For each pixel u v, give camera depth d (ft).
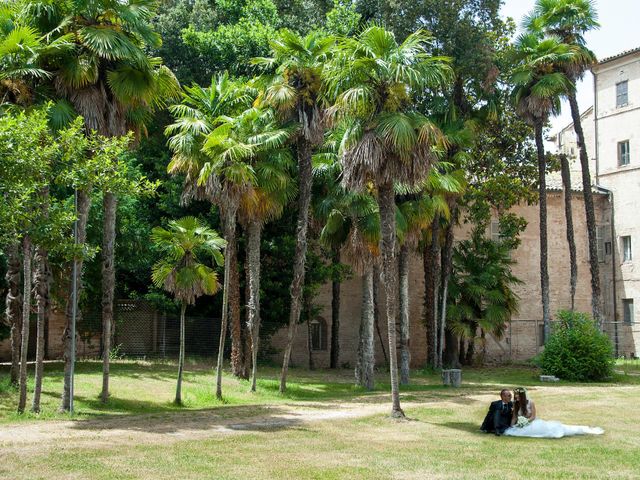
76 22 58.44
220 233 98.63
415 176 55.62
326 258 110.73
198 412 59.93
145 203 103.76
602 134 148.66
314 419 56.29
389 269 58.39
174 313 102.78
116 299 101.76
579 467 38.17
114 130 60.39
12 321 66.85
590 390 82.69
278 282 103.60
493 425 50.31
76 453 37.99
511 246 122.11
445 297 109.09
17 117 49.60
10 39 52.95
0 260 77.41
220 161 69.10
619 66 145.69
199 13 114.83
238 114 80.12
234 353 87.61
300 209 79.51
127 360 96.17
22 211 45.60
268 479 33.35
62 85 57.41
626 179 143.13
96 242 85.81
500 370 119.24
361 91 54.13
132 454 38.24
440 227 111.65
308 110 77.36
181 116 79.05
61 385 69.87
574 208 144.87
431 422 55.88
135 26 60.64
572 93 108.68
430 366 109.60
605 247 145.89
